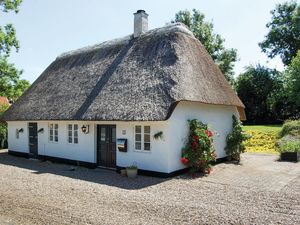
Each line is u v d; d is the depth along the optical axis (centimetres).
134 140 1310
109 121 1366
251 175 1245
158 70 1338
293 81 3284
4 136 2405
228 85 1623
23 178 1217
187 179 1175
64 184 1102
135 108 1229
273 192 971
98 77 1594
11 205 843
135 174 1229
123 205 838
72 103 1551
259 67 3938
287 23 4209
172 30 1516
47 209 805
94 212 778
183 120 1283
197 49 1555
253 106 3766
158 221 712
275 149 2034
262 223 697
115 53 1688
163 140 1212
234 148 1596
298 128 2159
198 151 1248
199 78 1377
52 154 1705
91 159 1483
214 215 752
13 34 2173
